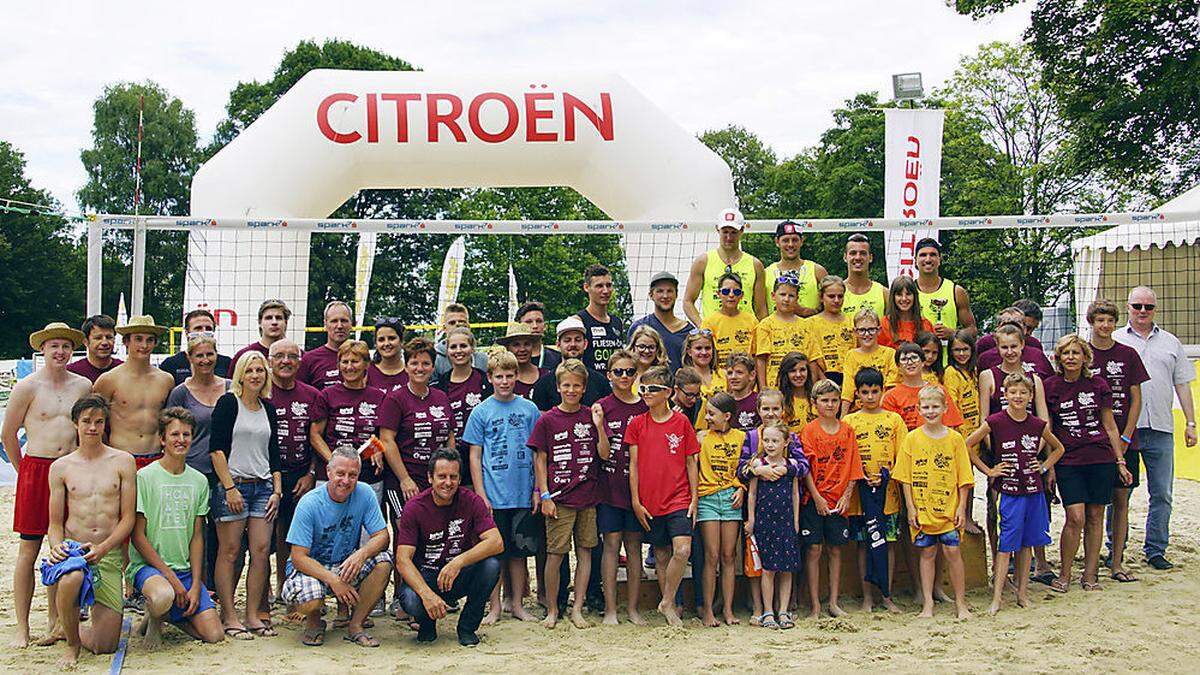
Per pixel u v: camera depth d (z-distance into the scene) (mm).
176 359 5965
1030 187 26328
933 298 6289
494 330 30047
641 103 8422
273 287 8062
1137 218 6949
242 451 5125
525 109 8156
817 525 5469
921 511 5445
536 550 5531
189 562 5023
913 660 4605
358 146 8078
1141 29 16641
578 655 4754
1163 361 6387
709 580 5375
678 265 8312
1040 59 18438
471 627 5000
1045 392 5965
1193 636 4934
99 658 4688
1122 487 6098
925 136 10398
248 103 29922
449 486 4902
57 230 37625
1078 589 5953
